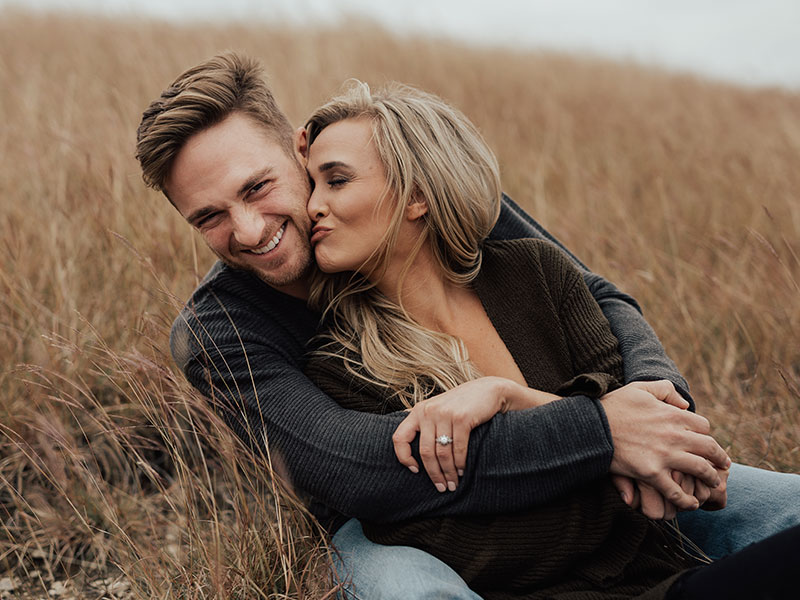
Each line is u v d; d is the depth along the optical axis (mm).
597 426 1464
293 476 1556
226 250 1648
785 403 2377
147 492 2207
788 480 1613
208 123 1561
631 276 3031
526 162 4320
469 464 1453
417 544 1498
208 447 2270
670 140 5164
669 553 1623
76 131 3576
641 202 4145
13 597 1834
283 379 1621
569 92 6668
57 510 2057
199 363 1687
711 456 1486
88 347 2344
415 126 1650
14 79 4793
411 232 1655
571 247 3377
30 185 3105
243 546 1695
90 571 1946
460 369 1643
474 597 1376
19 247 2672
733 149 5012
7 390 2254
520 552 1449
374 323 1682
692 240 3619
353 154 1604
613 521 1504
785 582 1166
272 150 1609
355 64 6281
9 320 2385
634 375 1644
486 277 1769
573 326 1725
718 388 2570
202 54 5668
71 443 2012
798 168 4645
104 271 2639
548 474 1451
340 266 1619
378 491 1473
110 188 2727
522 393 1533
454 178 1647
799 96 7609
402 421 1495
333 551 1626
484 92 6145
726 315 2867
